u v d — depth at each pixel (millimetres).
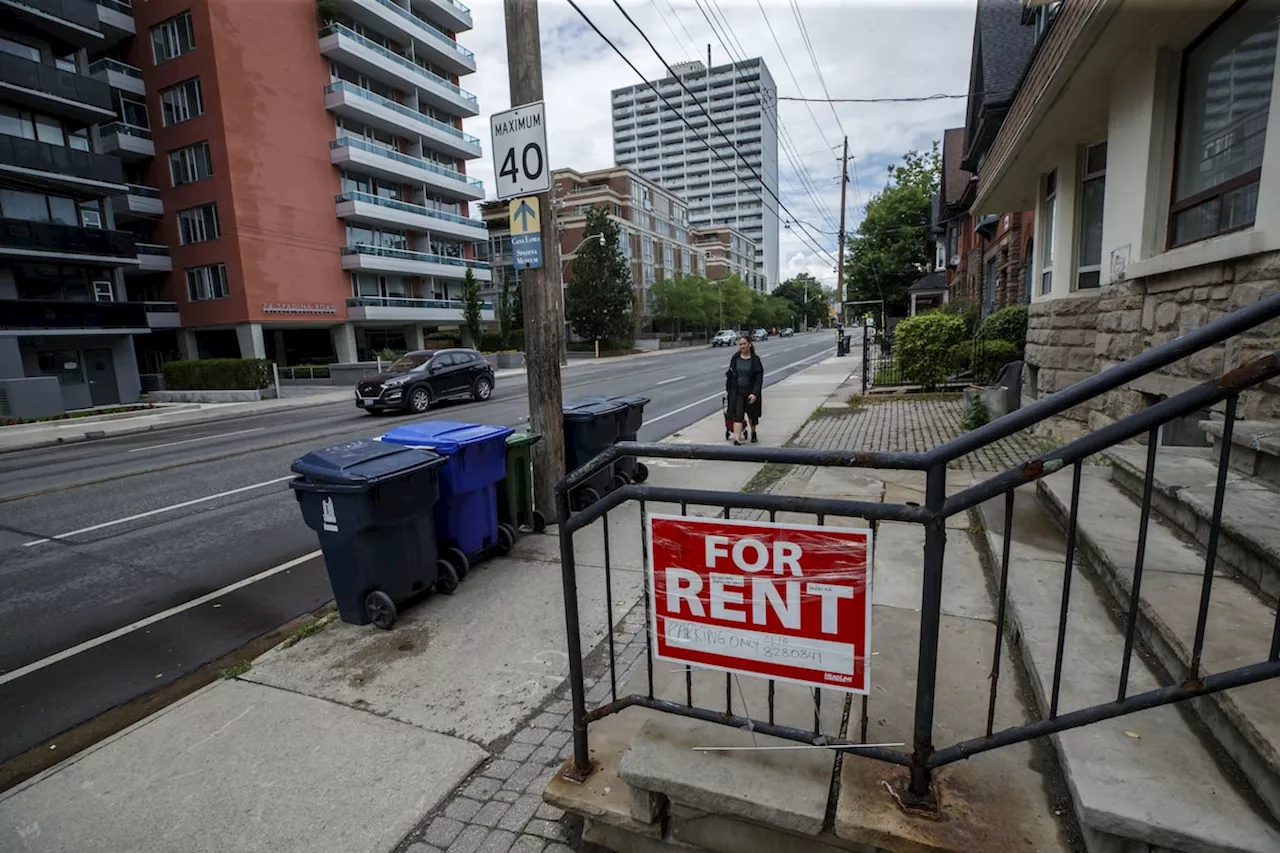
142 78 31188
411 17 39031
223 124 30000
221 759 2857
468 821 2439
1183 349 1433
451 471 4512
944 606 3477
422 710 3158
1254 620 2273
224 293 31734
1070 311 7938
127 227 33719
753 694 2625
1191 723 2039
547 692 3254
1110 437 1567
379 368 29969
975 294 22469
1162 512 3422
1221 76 4809
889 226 38312
